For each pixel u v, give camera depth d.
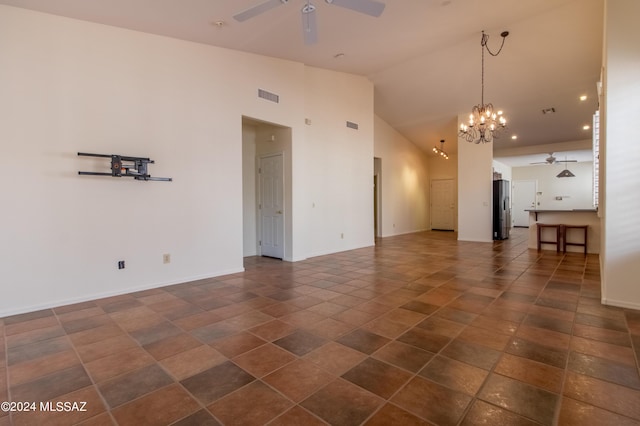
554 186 12.61
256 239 6.34
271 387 1.86
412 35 4.82
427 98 7.84
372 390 1.82
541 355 2.20
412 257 6.07
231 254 4.73
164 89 4.01
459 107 8.12
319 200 6.33
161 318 2.95
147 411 1.66
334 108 6.63
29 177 3.10
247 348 2.35
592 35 5.13
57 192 3.26
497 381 1.89
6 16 2.97
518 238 9.11
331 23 4.01
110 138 3.59
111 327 2.75
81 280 3.42
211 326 2.76
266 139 6.05
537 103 7.21
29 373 2.04
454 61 6.18
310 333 2.60
